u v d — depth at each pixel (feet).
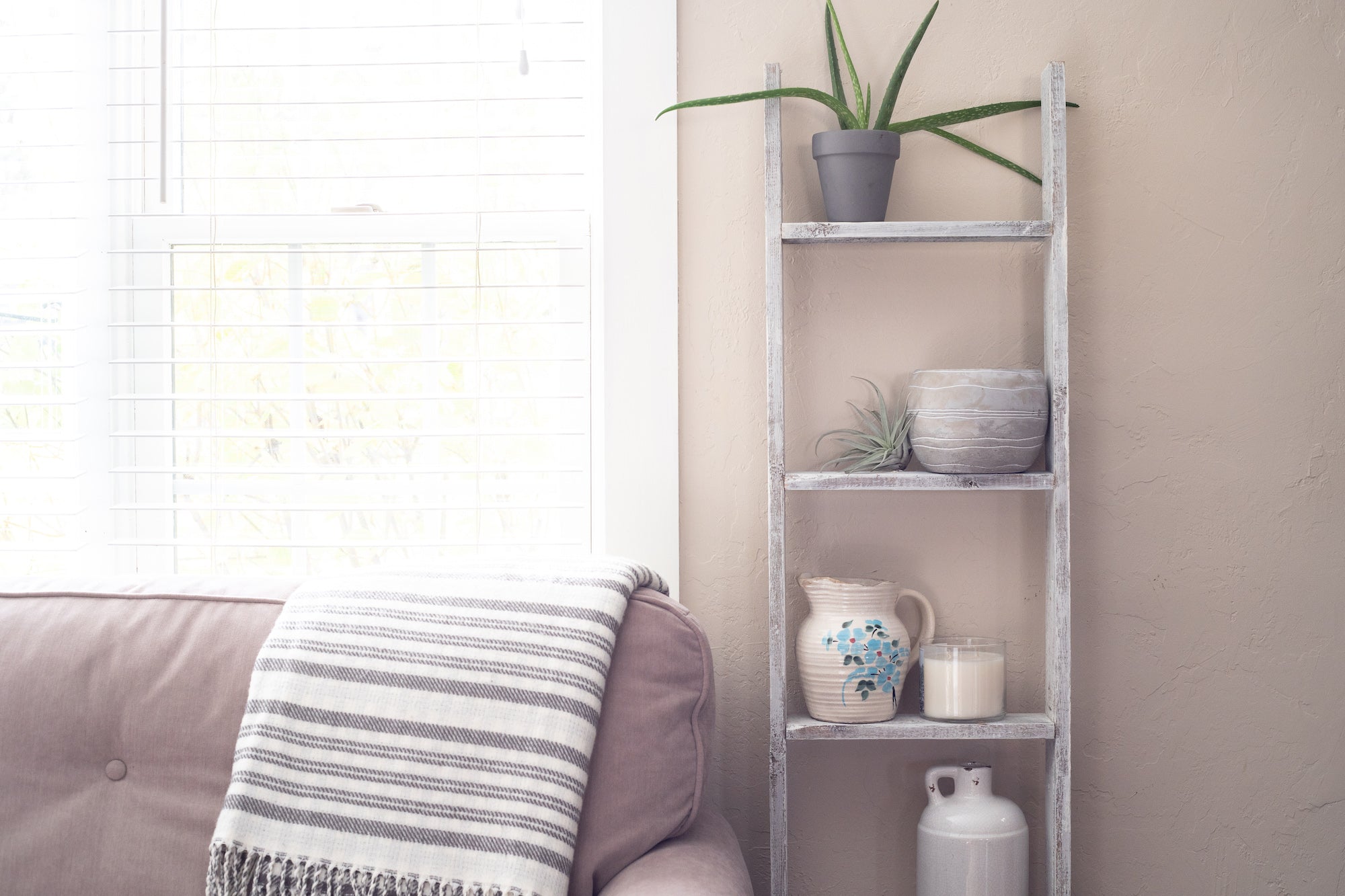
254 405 5.13
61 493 5.13
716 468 4.67
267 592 3.97
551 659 3.40
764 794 4.66
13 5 5.09
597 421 4.88
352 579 3.79
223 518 5.14
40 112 5.10
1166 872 4.58
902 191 4.60
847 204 4.21
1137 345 4.57
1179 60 4.53
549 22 4.93
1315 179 4.53
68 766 3.62
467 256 5.08
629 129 4.62
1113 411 4.57
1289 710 4.56
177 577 4.12
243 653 3.69
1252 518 4.57
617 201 4.63
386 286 4.86
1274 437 4.56
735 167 4.63
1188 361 4.57
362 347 5.10
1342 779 4.54
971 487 4.06
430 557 5.10
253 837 3.23
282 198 5.11
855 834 4.65
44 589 3.98
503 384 5.09
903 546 4.64
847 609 4.20
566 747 3.26
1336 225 4.53
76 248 5.08
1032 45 4.56
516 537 5.10
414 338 5.10
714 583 4.67
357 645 3.48
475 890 3.10
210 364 4.89
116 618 3.84
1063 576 4.11
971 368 4.54
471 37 5.03
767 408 4.17
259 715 3.40
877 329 4.63
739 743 4.67
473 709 3.33
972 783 4.14
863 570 4.65
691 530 4.68
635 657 3.54
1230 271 4.55
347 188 5.11
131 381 5.15
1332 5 4.51
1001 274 4.59
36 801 3.57
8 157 5.11
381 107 5.06
